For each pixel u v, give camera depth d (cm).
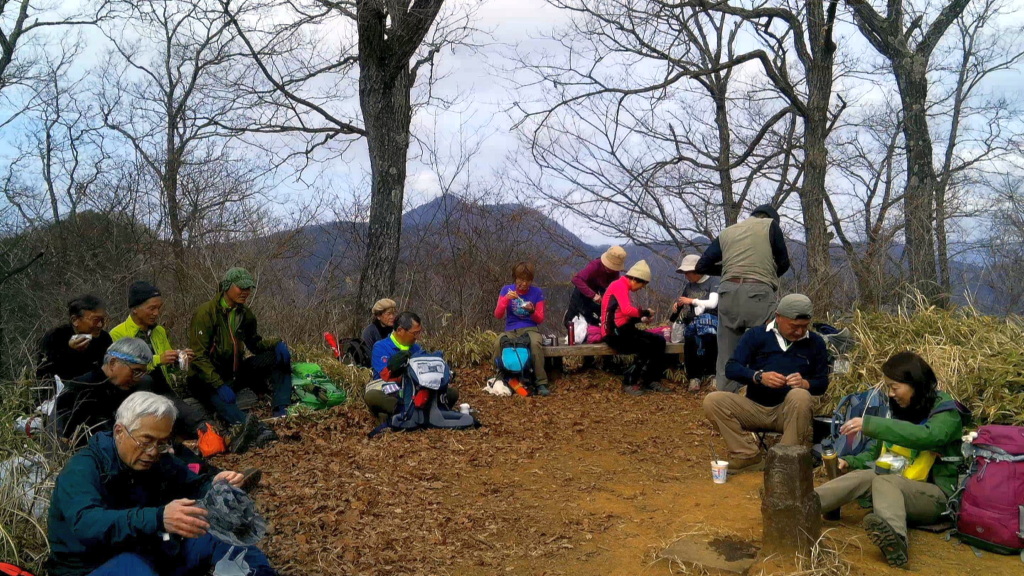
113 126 1395
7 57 1187
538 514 504
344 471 586
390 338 733
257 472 377
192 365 680
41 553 395
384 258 1044
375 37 991
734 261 688
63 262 1164
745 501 523
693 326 880
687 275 927
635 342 884
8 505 407
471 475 588
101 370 539
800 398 546
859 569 411
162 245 1219
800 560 408
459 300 1271
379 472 588
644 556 439
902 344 693
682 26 1177
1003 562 422
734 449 588
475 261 1315
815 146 1228
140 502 355
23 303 1068
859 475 466
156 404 340
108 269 1166
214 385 675
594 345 909
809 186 1234
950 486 454
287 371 741
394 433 695
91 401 515
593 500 532
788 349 577
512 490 554
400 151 1049
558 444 682
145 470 351
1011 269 1090
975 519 433
